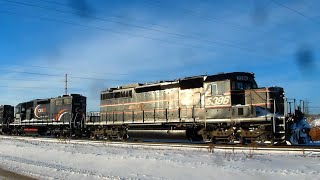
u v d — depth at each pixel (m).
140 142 23.00
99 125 31.36
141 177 11.70
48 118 38.88
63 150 20.64
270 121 18.94
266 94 19.70
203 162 13.66
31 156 19.69
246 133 19.80
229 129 20.64
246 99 20.48
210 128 21.84
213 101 21.75
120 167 14.10
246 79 21.48
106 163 15.28
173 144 20.50
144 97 26.81
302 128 19.72
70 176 12.52
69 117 35.75
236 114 20.48
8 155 20.80
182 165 13.34
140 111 26.98
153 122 25.64
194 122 22.75
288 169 11.45
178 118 23.92
